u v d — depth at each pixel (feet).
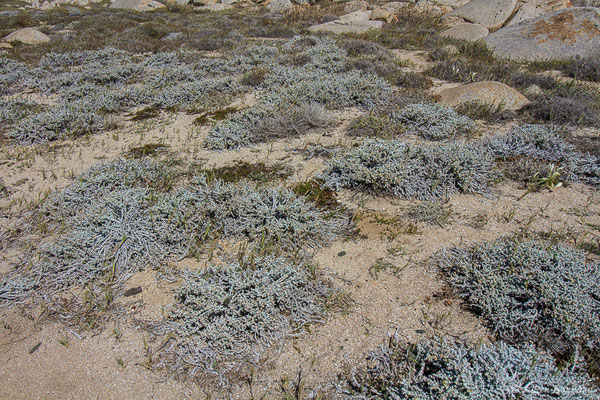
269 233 13.70
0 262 13.39
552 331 10.11
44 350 10.36
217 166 18.88
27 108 27.27
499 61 34.86
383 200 15.99
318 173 17.72
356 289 11.94
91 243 13.33
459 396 8.18
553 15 38.09
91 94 29.07
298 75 30.07
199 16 67.92
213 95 28.50
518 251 11.94
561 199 15.79
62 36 53.31
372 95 25.91
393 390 8.85
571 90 26.78
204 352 10.09
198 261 13.16
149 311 11.41
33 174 18.97
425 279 12.23
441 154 16.97
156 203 14.97
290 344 10.40
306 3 77.10
